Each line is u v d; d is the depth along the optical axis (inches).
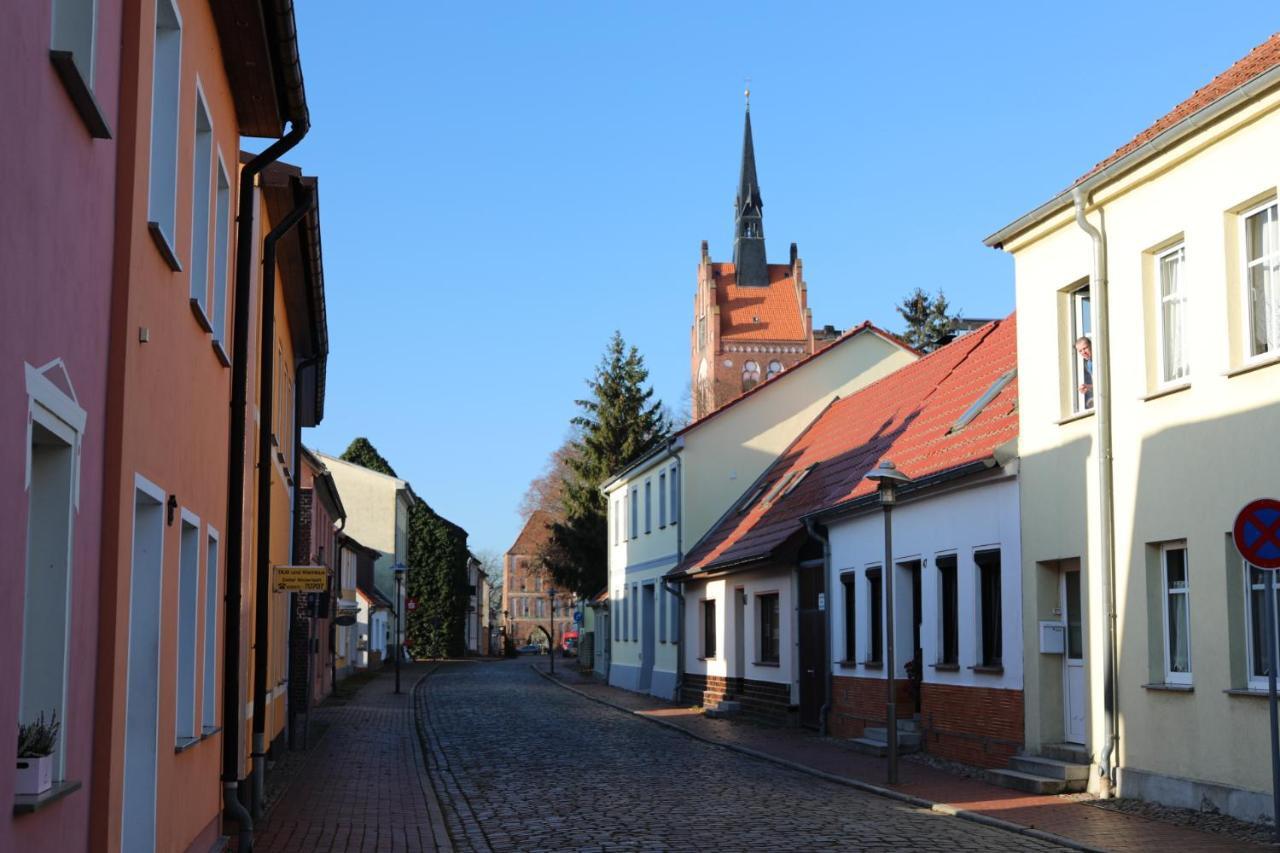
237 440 516.4
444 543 3688.5
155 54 351.3
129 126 302.5
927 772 779.4
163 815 371.9
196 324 421.4
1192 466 593.0
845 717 1011.3
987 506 786.2
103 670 288.2
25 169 221.9
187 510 409.7
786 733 1098.1
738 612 1363.2
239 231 529.3
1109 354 663.8
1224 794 557.9
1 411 211.0
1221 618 567.8
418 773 809.5
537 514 3398.1
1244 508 458.0
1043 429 725.3
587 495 2482.8
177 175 372.2
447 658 3641.7
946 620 855.1
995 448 755.4
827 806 641.6
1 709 213.6
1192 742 586.2
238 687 510.0
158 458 350.3
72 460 260.7
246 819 503.8
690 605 1577.3
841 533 1040.2
